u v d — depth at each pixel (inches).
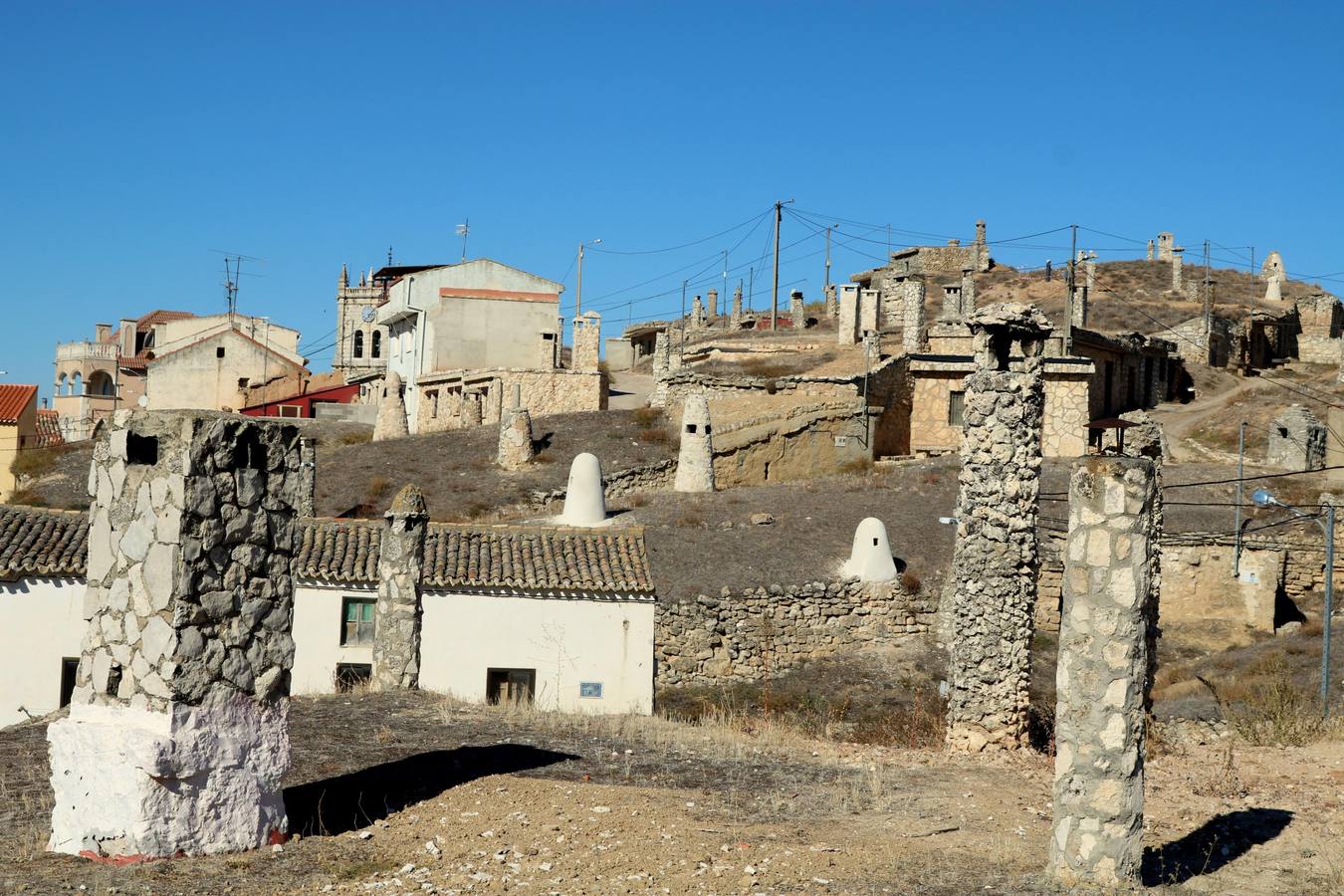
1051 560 1349.7
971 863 445.4
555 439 2066.9
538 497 1811.0
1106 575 426.3
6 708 1057.5
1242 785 595.2
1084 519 430.9
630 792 538.0
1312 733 737.0
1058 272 3371.1
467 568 1159.0
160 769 424.8
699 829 482.6
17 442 2343.8
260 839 450.6
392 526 818.2
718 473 1892.2
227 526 443.5
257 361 3289.9
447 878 420.8
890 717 1069.8
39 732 633.0
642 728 728.3
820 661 1317.7
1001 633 717.3
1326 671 923.4
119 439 446.9
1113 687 423.5
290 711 709.9
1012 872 434.6
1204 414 2294.5
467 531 1236.5
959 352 2203.5
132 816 426.9
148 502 440.1
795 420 1948.8
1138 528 424.5
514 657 1139.9
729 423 1913.1
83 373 3599.9
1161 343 2438.5
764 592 1326.3
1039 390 741.3
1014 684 713.0
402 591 815.1
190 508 433.1
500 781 546.9
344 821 484.4
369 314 3494.1
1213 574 1318.9
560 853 448.8
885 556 1390.3
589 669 1149.1
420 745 621.6
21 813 481.1
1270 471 1743.4
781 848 456.4
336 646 1131.3
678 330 3474.4
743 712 1149.7
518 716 733.9
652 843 459.5
